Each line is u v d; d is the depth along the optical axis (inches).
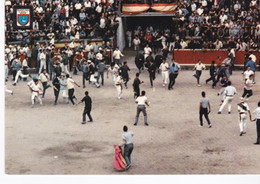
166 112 1151.6
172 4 1868.8
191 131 1013.2
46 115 1142.3
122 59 1764.3
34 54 1616.6
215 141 951.6
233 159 856.9
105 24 1795.0
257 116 920.3
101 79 1499.8
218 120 1082.1
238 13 1824.6
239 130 1013.8
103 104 1226.0
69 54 1606.8
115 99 1272.1
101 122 1083.9
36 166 834.8
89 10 1866.4
